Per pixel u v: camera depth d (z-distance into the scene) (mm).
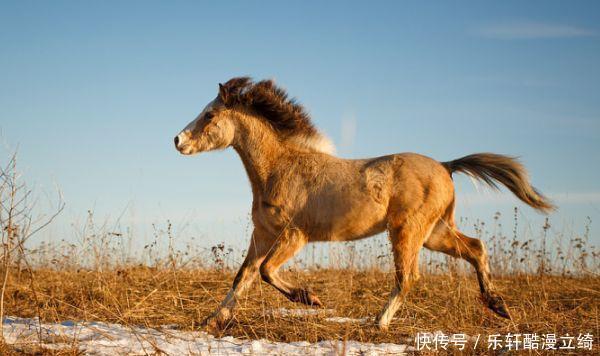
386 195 12336
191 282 16484
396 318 12836
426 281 17734
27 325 10352
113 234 14984
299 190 12516
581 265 18766
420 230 12344
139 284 15641
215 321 11750
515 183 13180
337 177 12500
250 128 12992
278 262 12242
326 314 12969
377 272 19109
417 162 12664
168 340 9992
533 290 16375
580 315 13164
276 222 12562
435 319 12820
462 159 13453
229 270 18922
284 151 12977
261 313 12625
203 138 13141
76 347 8906
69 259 16953
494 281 17984
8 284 14031
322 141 13195
